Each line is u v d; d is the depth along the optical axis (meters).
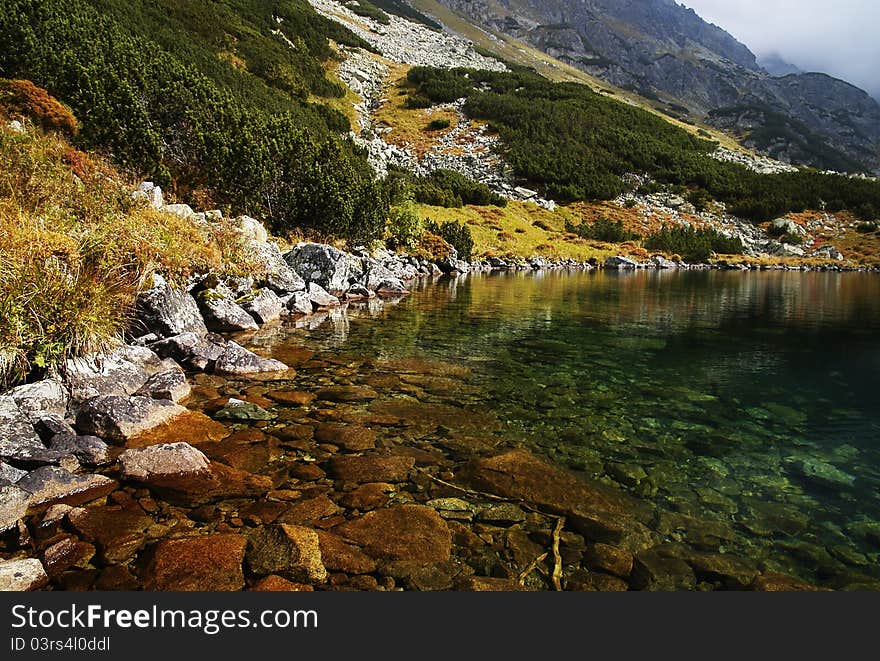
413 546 3.60
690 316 16.08
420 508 4.11
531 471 4.89
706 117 182.62
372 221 24.25
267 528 3.71
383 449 5.25
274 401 6.60
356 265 20.98
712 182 67.81
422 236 32.19
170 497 4.11
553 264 41.22
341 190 22.67
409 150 63.75
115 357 6.56
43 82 18.72
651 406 7.15
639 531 3.96
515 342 11.28
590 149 68.81
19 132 12.46
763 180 70.25
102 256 7.71
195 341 8.21
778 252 55.47
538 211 55.12
